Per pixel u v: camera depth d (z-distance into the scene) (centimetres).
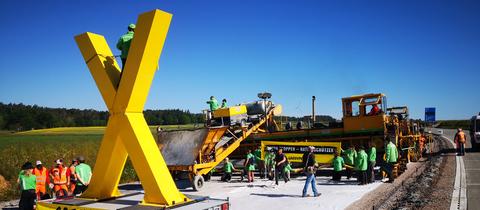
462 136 2764
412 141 2469
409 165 2280
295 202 1266
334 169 1783
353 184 1656
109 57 862
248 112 2316
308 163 1379
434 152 3153
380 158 1870
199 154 1734
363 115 1997
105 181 885
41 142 3703
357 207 1144
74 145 3416
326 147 1988
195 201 818
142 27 767
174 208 747
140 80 785
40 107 10950
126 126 796
